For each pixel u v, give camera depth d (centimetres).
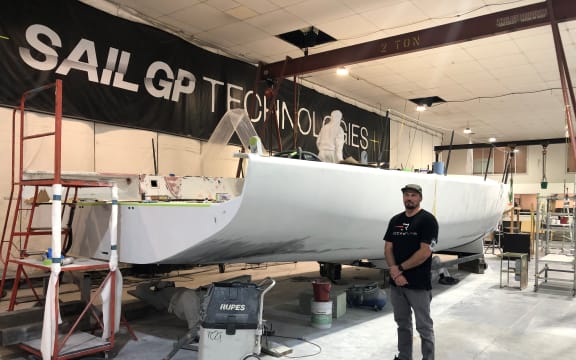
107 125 516
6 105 426
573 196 510
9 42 429
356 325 322
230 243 255
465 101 968
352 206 291
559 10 438
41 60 453
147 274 517
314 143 841
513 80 805
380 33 613
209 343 212
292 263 686
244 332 213
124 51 529
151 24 570
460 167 1530
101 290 249
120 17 527
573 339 295
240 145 670
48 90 457
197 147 622
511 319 345
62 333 258
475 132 1342
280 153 322
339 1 519
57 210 224
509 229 1062
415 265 220
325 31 609
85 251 302
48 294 221
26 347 236
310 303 349
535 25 452
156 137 568
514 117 1119
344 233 307
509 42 621
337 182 272
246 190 226
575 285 441
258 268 620
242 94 694
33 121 446
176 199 384
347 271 597
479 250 570
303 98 816
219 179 432
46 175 351
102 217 289
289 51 682
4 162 424
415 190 229
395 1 518
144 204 267
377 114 1038
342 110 921
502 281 521
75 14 482
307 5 529
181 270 564
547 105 984
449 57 686
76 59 482
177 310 290
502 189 524
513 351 270
